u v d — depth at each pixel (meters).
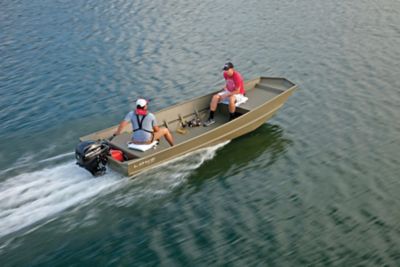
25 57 22.16
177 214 11.23
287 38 23.77
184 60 21.39
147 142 12.53
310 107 16.77
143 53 22.25
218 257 9.91
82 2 30.95
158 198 11.74
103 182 11.97
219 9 28.91
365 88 18.06
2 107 17.34
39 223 10.77
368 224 10.82
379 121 15.56
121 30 25.41
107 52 22.47
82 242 10.31
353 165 13.18
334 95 17.62
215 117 14.97
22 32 25.50
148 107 17.17
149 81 19.34
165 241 10.39
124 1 30.84
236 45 23.03
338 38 23.45
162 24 26.25
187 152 13.18
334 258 9.83
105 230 10.66
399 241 10.28
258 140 14.51
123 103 17.52
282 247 10.16
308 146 14.22
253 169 13.05
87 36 24.66
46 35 24.95
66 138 14.82
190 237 10.52
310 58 21.23
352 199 11.73
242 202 11.70
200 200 11.76
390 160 13.34
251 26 25.70
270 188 12.25
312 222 10.93
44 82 19.47
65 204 11.33
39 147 14.18
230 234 10.59
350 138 14.61
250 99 15.11
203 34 24.59
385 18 26.16
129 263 9.78
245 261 9.78
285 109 16.69
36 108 17.22
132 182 12.09
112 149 12.65
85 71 20.44
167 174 12.64
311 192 12.05
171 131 14.17
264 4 29.77
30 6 30.42
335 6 28.81
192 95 18.08
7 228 10.59
